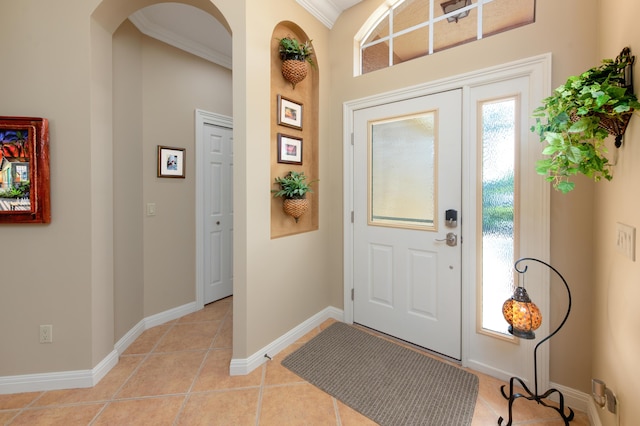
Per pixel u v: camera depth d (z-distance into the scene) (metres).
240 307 1.78
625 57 1.01
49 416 1.43
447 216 1.87
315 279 2.40
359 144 2.32
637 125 0.94
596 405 1.34
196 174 2.72
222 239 3.04
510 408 1.33
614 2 1.16
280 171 2.08
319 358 1.94
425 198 2.01
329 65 2.47
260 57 1.83
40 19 1.59
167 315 2.53
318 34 2.34
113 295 1.90
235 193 1.77
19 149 1.56
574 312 1.47
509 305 1.32
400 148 2.11
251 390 1.62
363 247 2.34
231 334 2.30
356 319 2.41
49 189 1.60
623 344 1.05
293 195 2.04
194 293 2.75
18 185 1.56
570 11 1.44
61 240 1.63
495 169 1.71
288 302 2.12
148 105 2.37
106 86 1.80
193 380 1.71
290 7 2.05
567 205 1.48
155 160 2.42
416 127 2.03
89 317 1.67
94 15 1.65
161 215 2.47
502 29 1.73
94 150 1.69
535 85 1.53
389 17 2.20
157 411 1.46
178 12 2.18
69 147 1.63
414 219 2.07
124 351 2.04
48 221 1.60
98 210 1.73
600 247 1.30
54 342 1.64
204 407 1.49
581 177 1.44
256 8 1.78
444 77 1.86
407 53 2.12
